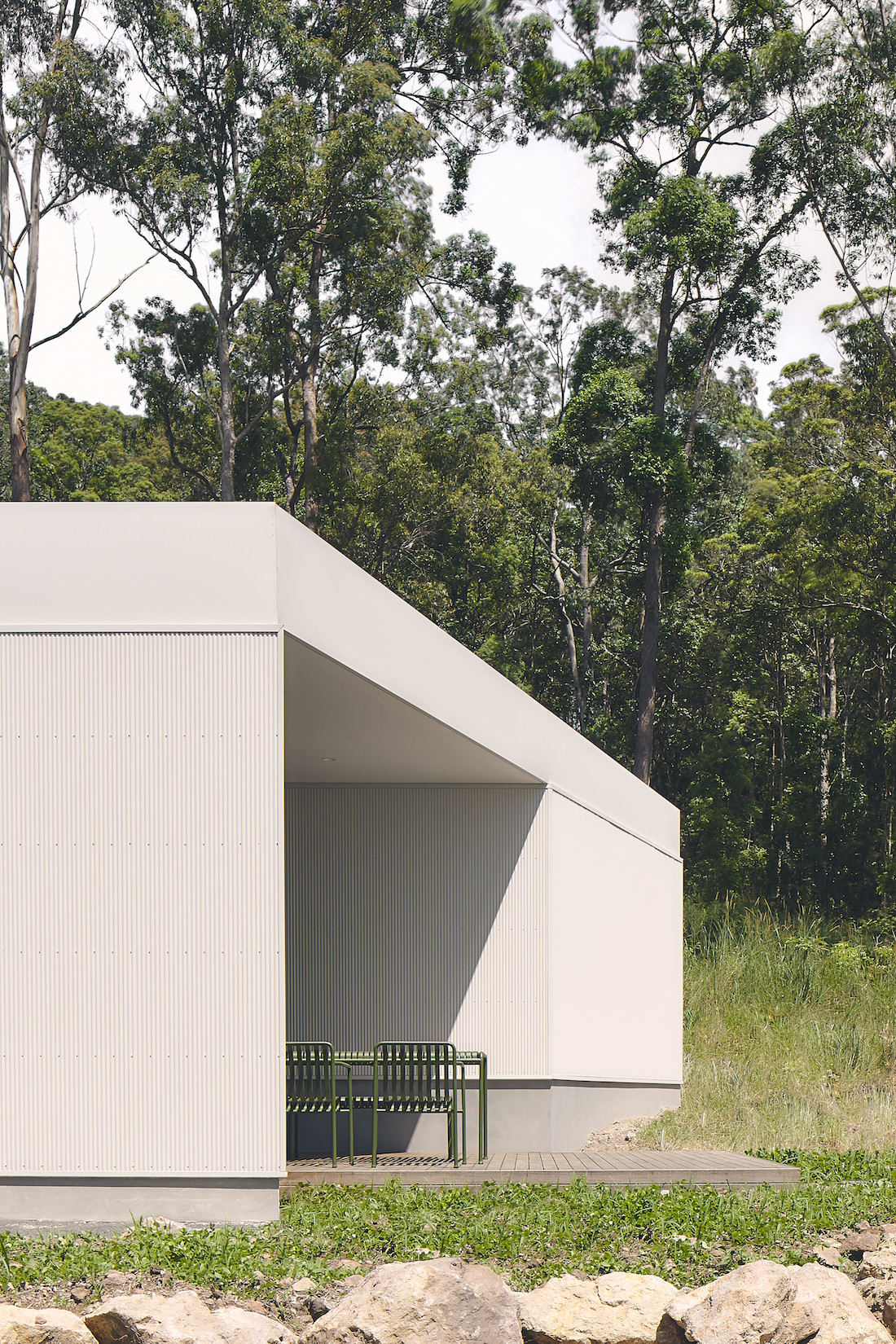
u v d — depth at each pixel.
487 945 10.62
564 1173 8.05
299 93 25.55
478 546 31.77
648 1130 11.47
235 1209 6.36
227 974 6.53
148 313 29.59
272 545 6.74
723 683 32.94
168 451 35.25
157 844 6.61
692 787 29.09
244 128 25.77
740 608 31.84
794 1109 12.48
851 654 32.31
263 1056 6.47
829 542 27.62
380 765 10.08
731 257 27.05
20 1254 5.29
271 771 6.63
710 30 27.55
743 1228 6.16
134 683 6.70
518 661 32.69
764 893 29.59
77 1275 5.13
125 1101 6.46
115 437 40.00
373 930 10.73
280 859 6.59
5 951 6.57
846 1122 12.16
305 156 25.06
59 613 6.74
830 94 25.98
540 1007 10.48
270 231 25.78
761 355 28.31
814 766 29.97
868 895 28.98
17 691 6.70
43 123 25.25
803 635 32.56
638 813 13.24
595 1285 5.05
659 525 28.12
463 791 10.81
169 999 6.52
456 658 8.85
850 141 25.84
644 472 26.58
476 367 31.16
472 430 30.70
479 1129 9.16
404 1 27.28
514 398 35.28
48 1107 6.46
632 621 33.12
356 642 7.44
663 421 27.27
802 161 26.08
